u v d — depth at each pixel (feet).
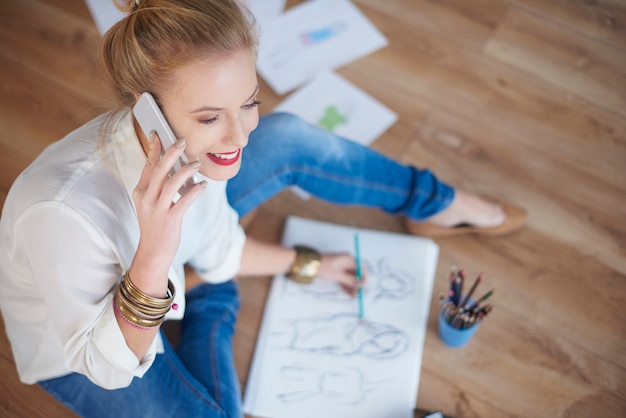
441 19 5.75
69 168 2.59
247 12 2.55
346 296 4.39
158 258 2.48
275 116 4.05
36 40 5.62
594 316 4.39
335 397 4.02
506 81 5.43
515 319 4.37
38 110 5.26
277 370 4.11
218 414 3.46
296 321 4.29
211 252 3.66
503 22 5.74
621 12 5.78
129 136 2.63
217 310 3.99
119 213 2.68
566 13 5.78
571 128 5.20
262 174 3.98
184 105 2.35
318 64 5.47
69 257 2.55
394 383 4.08
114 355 2.71
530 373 4.17
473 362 4.21
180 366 3.56
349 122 5.17
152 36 2.25
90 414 3.41
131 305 2.59
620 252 4.64
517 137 5.16
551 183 4.94
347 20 5.73
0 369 4.13
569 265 4.59
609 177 4.97
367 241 4.62
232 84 2.30
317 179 4.12
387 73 5.46
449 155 5.07
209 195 3.26
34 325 3.10
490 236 4.71
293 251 4.27
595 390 4.11
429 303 4.42
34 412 4.00
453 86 5.40
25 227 2.56
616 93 5.37
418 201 4.25
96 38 5.63
